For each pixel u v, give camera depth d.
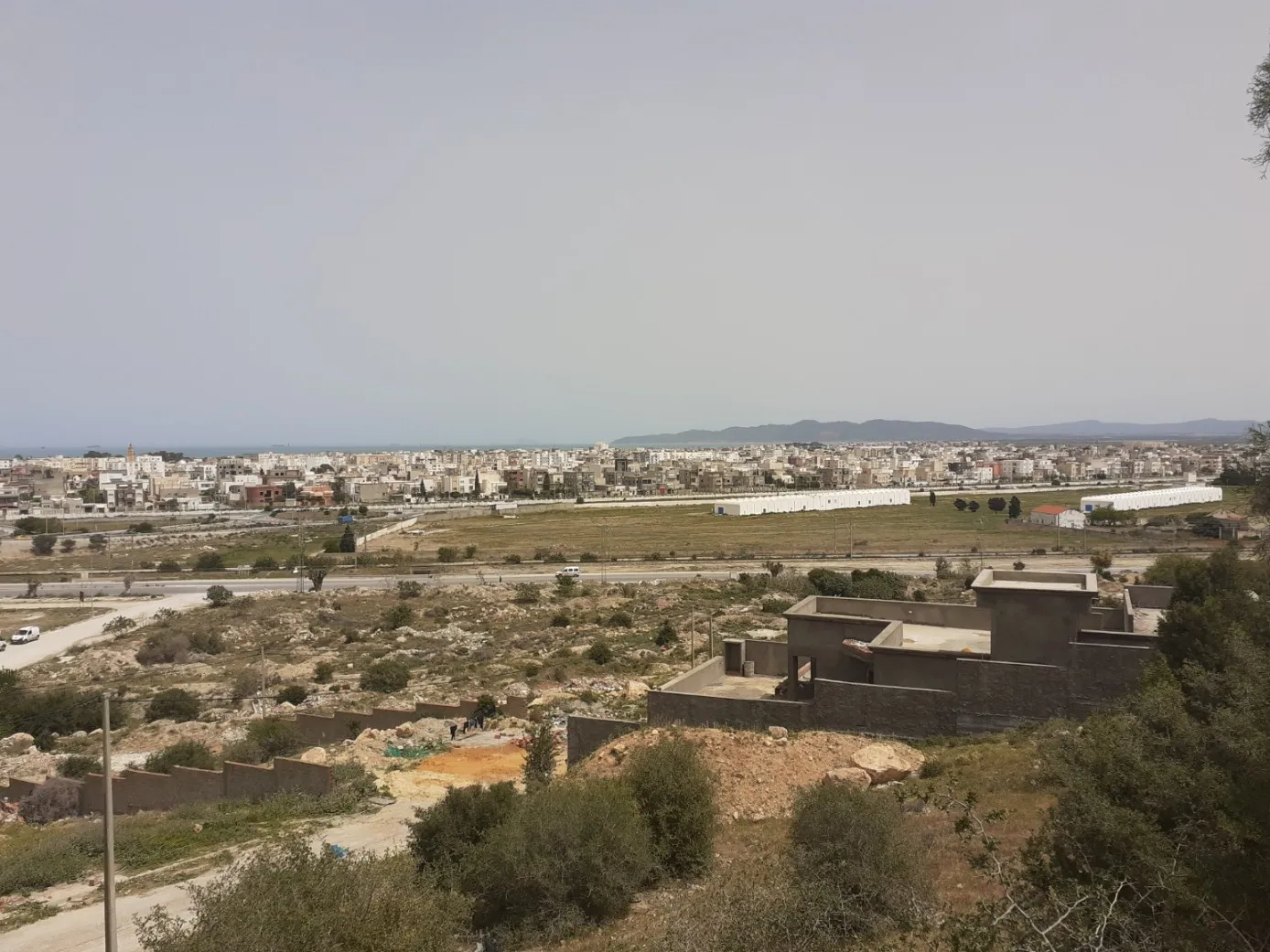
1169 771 12.00
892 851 13.42
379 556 111.38
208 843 24.47
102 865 23.34
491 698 40.84
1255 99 13.62
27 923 19.52
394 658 59.19
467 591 84.94
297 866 12.45
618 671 49.72
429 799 27.70
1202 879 9.41
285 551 123.12
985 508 169.12
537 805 17.36
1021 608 23.92
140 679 57.03
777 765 21.69
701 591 79.25
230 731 41.34
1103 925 8.58
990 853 14.12
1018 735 22.48
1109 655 22.75
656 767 18.33
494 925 16.03
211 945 10.97
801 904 12.42
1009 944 9.23
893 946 11.48
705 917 12.70
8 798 34.06
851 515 156.00
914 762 21.72
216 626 73.06
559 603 78.19
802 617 27.86
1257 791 9.71
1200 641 22.80
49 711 46.88
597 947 14.33
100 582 100.06
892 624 26.91
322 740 39.12
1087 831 11.10
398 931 12.03
